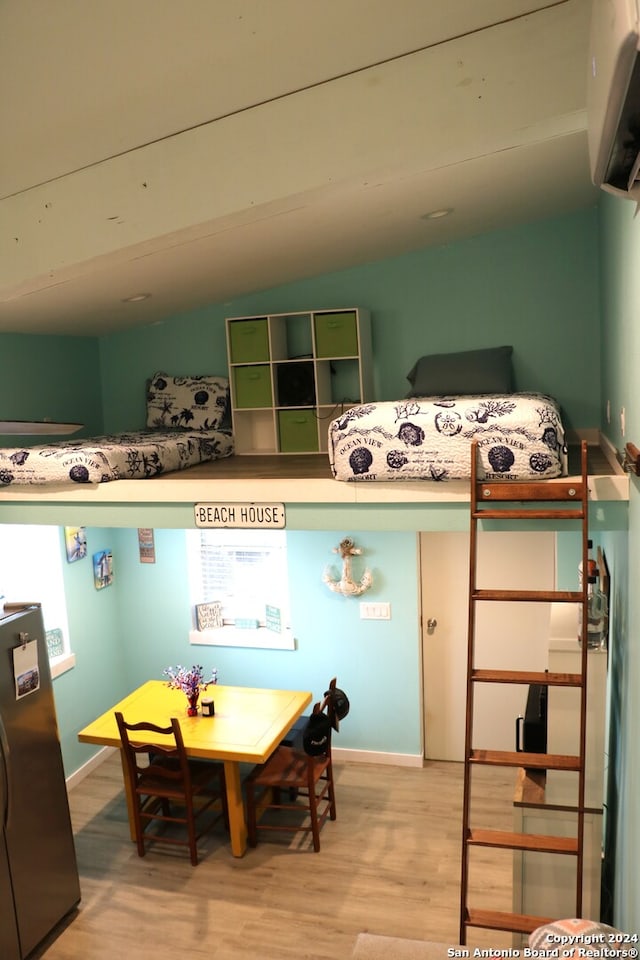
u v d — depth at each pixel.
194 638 5.80
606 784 3.94
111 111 2.94
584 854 3.25
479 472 3.17
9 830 3.65
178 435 5.09
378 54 2.66
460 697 5.41
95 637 5.69
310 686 5.63
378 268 5.17
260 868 4.39
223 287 4.88
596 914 3.27
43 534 5.20
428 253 5.06
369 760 5.54
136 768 4.48
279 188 2.90
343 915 3.97
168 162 3.04
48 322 4.68
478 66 2.61
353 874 4.29
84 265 3.31
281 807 4.55
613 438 3.68
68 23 2.64
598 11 1.36
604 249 4.11
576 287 4.82
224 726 4.61
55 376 5.29
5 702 3.65
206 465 4.72
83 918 4.06
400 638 5.38
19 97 2.94
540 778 3.49
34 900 3.79
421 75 2.67
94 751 5.65
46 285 3.51
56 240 3.29
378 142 2.76
